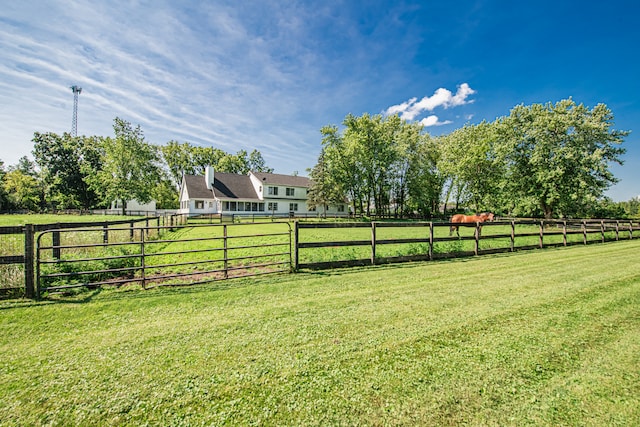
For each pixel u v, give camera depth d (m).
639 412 2.23
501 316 4.14
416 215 45.09
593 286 5.72
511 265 7.96
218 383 2.60
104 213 41.09
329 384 2.57
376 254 8.90
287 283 6.00
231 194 39.66
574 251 10.81
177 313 4.30
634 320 3.98
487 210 31.56
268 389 2.51
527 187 24.64
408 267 7.64
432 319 4.04
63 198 44.59
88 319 4.08
